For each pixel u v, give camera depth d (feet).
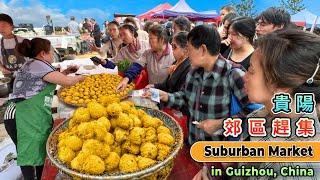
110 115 4.16
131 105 4.71
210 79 5.04
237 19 7.95
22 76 7.01
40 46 6.98
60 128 4.74
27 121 6.97
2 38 11.12
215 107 5.08
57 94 8.13
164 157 3.79
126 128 4.06
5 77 11.47
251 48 7.70
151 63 9.37
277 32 2.46
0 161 8.55
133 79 8.93
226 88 4.96
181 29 11.32
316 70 2.23
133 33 12.03
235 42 7.66
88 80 8.87
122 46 13.23
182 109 5.92
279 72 2.30
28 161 7.14
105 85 8.45
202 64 4.96
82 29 21.72
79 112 4.28
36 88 6.94
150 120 4.35
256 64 2.52
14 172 8.14
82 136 3.85
